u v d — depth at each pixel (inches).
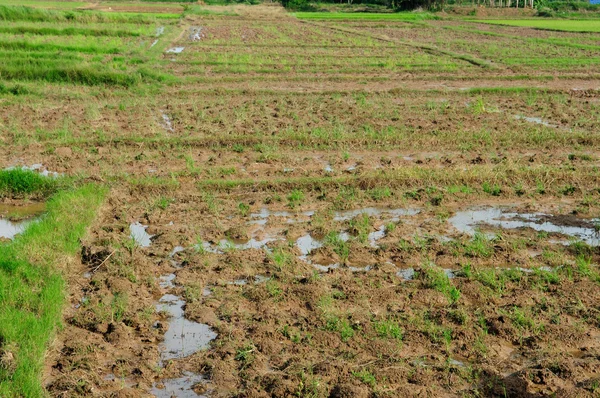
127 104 573.6
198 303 249.1
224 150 443.2
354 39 1119.0
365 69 776.3
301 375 202.1
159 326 234.5
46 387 197.8
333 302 249.3
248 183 374.0
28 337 213.9
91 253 281.6
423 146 458.9
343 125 507.8
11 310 229.8
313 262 288.4
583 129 508.1
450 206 354.9
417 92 644.1
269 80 700.7
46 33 994.7
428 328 230.4
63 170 398.9
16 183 359.9
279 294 253.3
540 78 734.5
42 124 496.7
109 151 436.1
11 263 258.8
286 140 458.0
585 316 241.1
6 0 2034.9
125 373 207.3
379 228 325.4
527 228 323.6
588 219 340.5
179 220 329.4
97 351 217.0
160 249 294.0
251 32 1233.4
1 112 530.0
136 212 338.3
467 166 414.0
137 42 964.6
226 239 310.2
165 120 525.3
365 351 217.8
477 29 1393.9
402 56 894.4
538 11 1937.7
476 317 240.1
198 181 374.6
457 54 911.7
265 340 222.7
